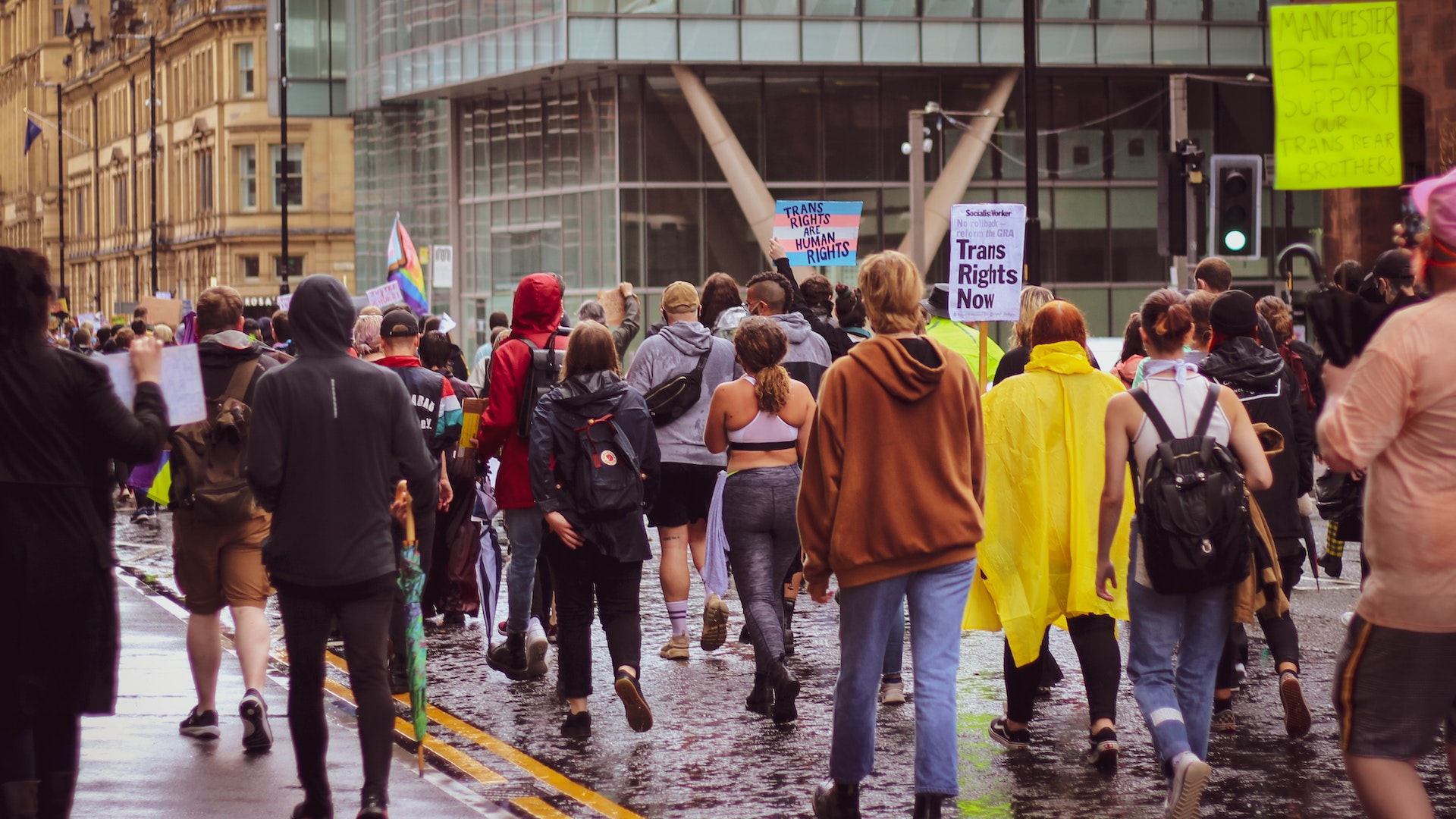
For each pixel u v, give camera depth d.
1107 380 8.25
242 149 81.31
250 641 8.45
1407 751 5.09
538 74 43.31
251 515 8.34
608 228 42.78
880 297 6.75
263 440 6.73
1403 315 5.02
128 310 87.62
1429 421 4.97
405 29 48.84
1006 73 42.84
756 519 9.18
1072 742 8.55
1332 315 5.54
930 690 6.61
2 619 6.02
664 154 42.47
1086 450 8.14
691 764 8.16
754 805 7.40
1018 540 8.15
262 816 7.13
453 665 11.10
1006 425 8.18
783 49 41.44
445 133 49.81
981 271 12.12
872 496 6.61
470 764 8.17
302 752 6.86
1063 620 8.57
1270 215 43.25
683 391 10.55
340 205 80.12
